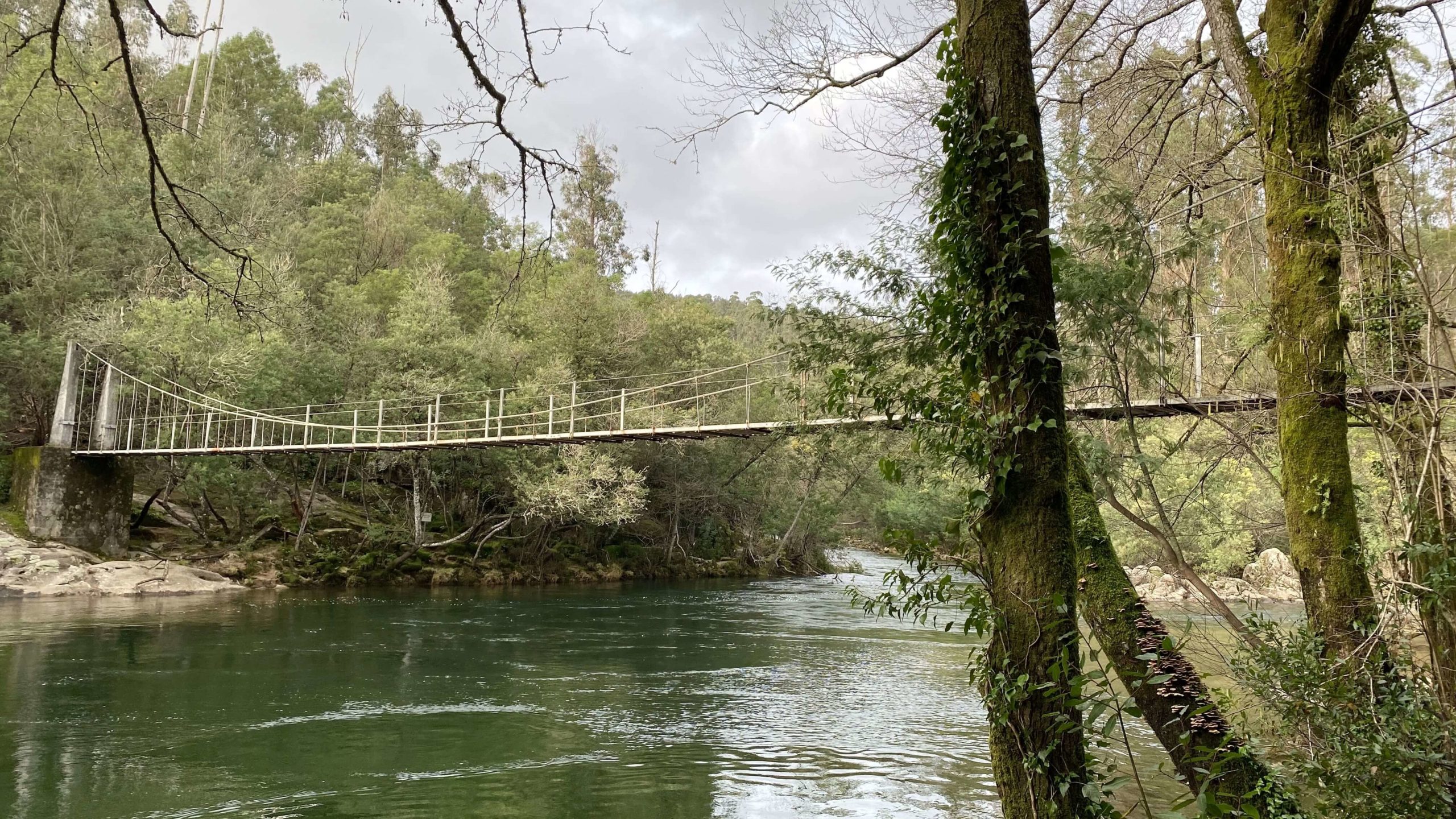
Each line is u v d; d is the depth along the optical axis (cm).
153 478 2552
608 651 1401
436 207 4400
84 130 2386
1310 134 455
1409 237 435
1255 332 566
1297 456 455
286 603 1842
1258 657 445
